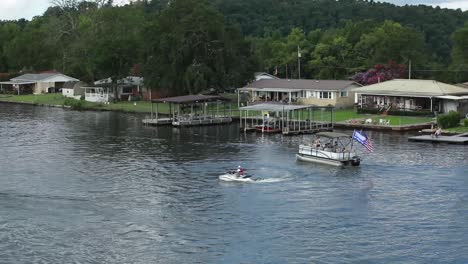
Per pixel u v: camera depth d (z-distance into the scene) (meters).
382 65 163.75
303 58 194.75
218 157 91.75
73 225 59.75
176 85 154.62
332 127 120.88
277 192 70.69
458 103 130.88
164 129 124.75
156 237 56.56
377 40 186.38
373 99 138.75
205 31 152.25
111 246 54.50
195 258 51.78
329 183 74.50
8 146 101.81
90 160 89.75
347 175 78.50
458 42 180.62
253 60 161.00
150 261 51.31
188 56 152.00
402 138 107.44
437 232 56.97
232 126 129.12
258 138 111.25
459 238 55.44
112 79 178.25
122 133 118.44
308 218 61.16
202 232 57.72
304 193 70.12
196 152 96.19
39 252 53.16
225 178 76.50
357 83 148.88
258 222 60.19
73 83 197.88
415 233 56.75
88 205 66.19
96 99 179.75
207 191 71.50
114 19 199.88
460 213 62.09
